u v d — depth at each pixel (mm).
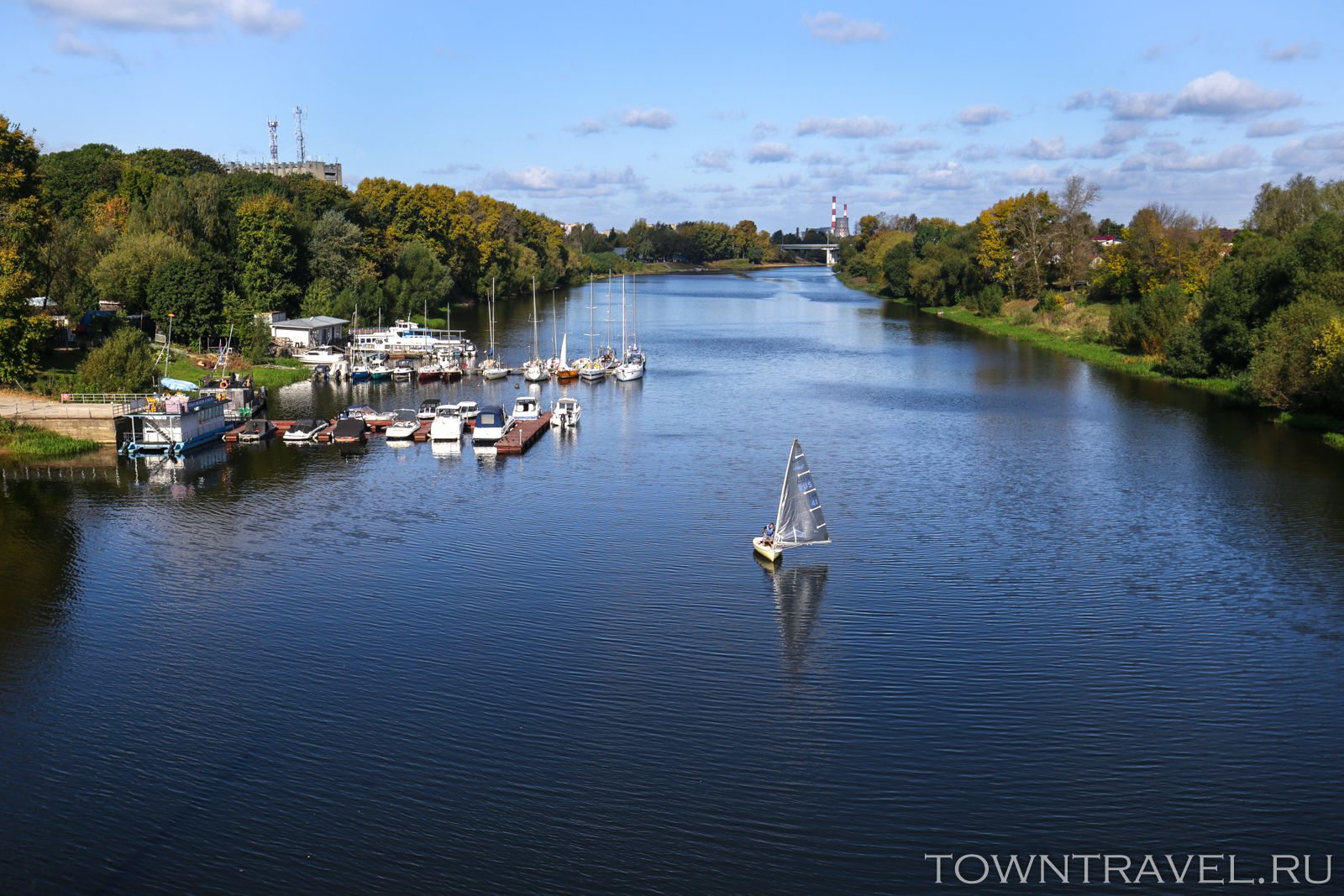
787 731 47219
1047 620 59562
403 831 39750
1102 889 36938
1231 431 111750
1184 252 198625
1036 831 40125
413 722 47781
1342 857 38594
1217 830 40156
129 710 48812
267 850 38656
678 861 38188
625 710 48938
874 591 64062
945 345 197000
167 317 147250
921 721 48125
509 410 126250
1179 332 151375
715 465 96875
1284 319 123250
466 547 72500
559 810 41062
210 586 64750
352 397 136625
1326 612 60500
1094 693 50812
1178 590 64000
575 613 60562
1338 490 86250
